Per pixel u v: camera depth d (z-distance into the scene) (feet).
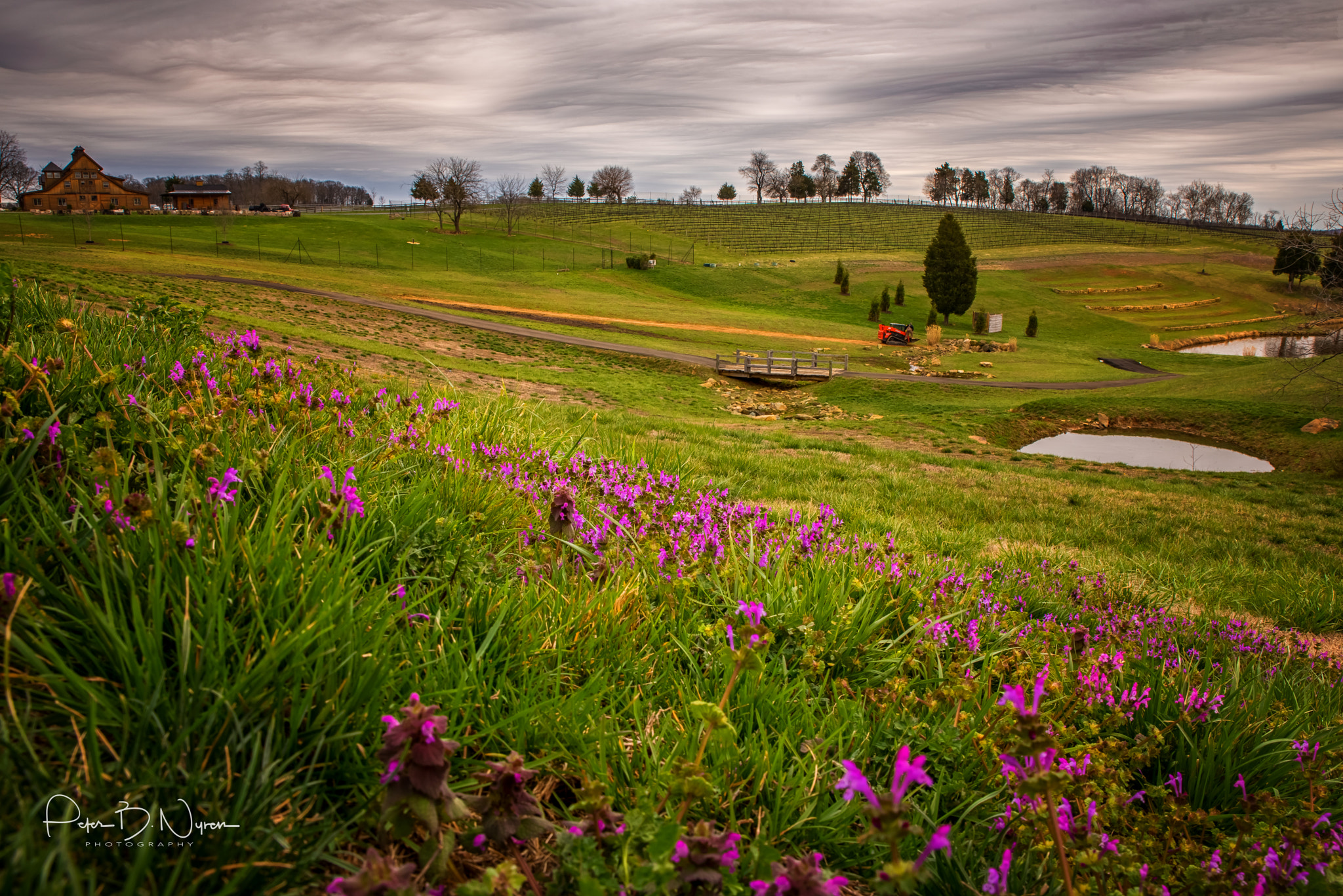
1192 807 8.55
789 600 10.87
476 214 604.90
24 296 13.29
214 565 6.42
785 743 7.12
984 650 11.87
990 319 287.69
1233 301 416.46
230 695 5.35
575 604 9.03
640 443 30.66
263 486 8.90
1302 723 10.87
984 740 7.51
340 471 10.01
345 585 7.13
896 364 195.00
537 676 7.48
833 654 9.74
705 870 4.63
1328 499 67.62
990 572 21.07
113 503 6.82
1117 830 7.26
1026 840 6.53
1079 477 69.46
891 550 17.87
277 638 5.81
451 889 5.00
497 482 12.94
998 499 51.37
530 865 5.69
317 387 14.32
